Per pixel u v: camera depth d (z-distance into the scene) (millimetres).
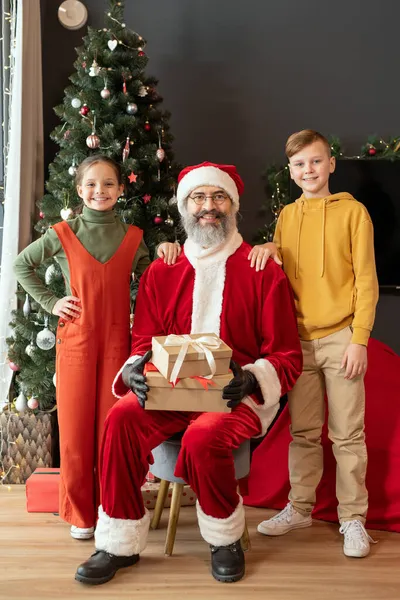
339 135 3619
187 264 2307
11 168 3057
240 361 2252
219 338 2102
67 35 3516
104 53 2861
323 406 2379
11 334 3061
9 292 3059
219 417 2000
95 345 2281
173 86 3586
